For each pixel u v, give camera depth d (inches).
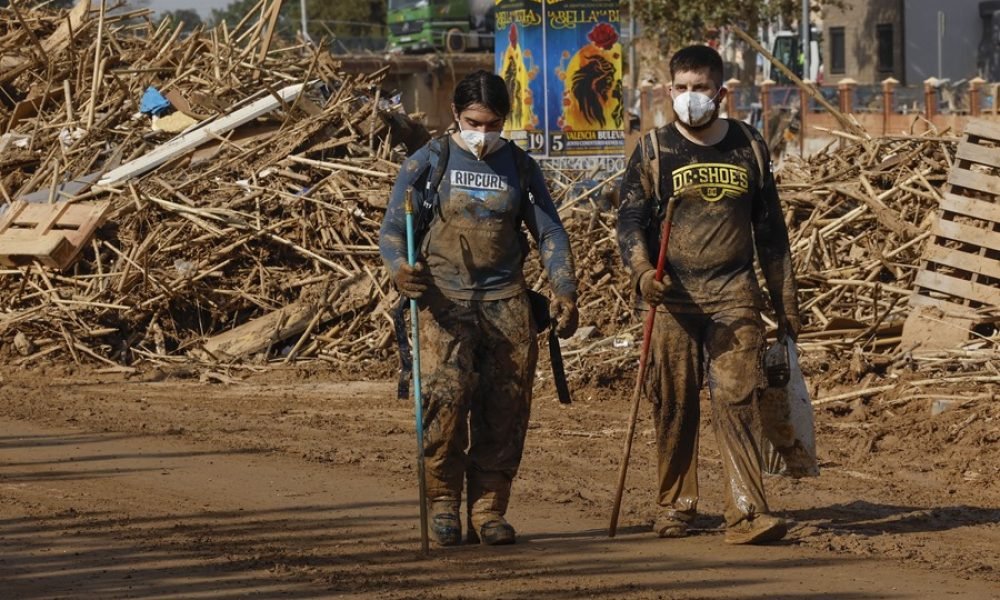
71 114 1550.2
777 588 535.2
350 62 3659.0
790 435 617.9
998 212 1064.2
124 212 1293.1
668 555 589.3
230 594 536.1
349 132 1406.3
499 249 603.5
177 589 545.0
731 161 592.1
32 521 661.9
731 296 593.6
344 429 898.1
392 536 629.6
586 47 1844.2
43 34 1802.4
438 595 530.6
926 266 1074.7
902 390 912.3
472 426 620.1
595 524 652.7
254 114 1433.3
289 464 791.7
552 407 958.4
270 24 1636.3
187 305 1220.5
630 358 1032.2
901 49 5002.5
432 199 599.2
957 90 3014.3
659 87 3331.7
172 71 1628.9
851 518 665.0
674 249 594.6
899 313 1055.6
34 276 1243.8
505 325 604.1
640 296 609.9
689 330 600.4
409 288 581.3
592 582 546.9
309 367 1134.4
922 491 724.7
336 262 1238.9
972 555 588.1
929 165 1219.2
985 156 1099.3
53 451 830.5
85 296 1216.8
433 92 3786.9
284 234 1270.9
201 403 999.0
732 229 592.1
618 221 602.2
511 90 1865.2
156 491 725.3
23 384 1080.2
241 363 1156.5
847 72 5236.2
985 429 821.2
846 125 1331.2
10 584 554.6
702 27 4503.0
